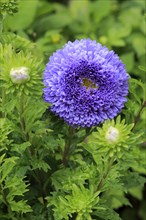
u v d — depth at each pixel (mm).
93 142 617
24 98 625
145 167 774
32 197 722
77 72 622
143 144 975
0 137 621
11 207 659
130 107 703
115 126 591
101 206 672
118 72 632
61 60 634
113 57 645
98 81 625
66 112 625
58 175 691
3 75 587
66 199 664
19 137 674
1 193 652
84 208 623
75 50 645
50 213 706
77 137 689
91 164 701
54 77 628
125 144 583
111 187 660
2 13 672
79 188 663
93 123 626
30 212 705
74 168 720
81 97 616
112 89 625
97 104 622
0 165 678
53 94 626
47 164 670
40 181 707
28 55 607
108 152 588
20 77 579
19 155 676
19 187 655
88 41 655
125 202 811
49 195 729
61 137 688
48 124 670
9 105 612
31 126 653
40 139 666
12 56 594
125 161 622
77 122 625
